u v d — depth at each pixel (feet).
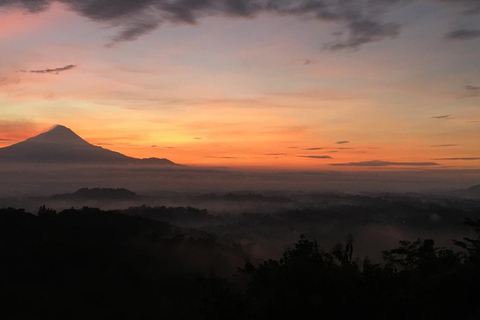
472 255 25.59
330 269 25.52
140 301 69.31
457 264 24.91
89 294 70.28
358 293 24.25
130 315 63.72
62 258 82.99
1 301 61.21
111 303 67.97
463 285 22.17
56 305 63.62
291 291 24.29
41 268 77.92
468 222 29.76
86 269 80.74
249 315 24.45
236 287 29.78
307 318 23.90
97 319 61.52
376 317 23.47
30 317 58.18
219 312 25.32
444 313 22.06
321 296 24.04
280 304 23.95
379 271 25.25
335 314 23.79
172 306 67.05
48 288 70.23
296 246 27.84
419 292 23.17
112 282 76.54
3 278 70.44
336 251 27.58
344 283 24.49
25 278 72.95
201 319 30.53
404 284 24.58
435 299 22.49
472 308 21.65
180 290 74.74
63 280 75.10
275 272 25.46
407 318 22.98
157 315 64.03
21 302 62.39
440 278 22.66
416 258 28.30
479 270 22.58
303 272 24.72
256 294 25.54
